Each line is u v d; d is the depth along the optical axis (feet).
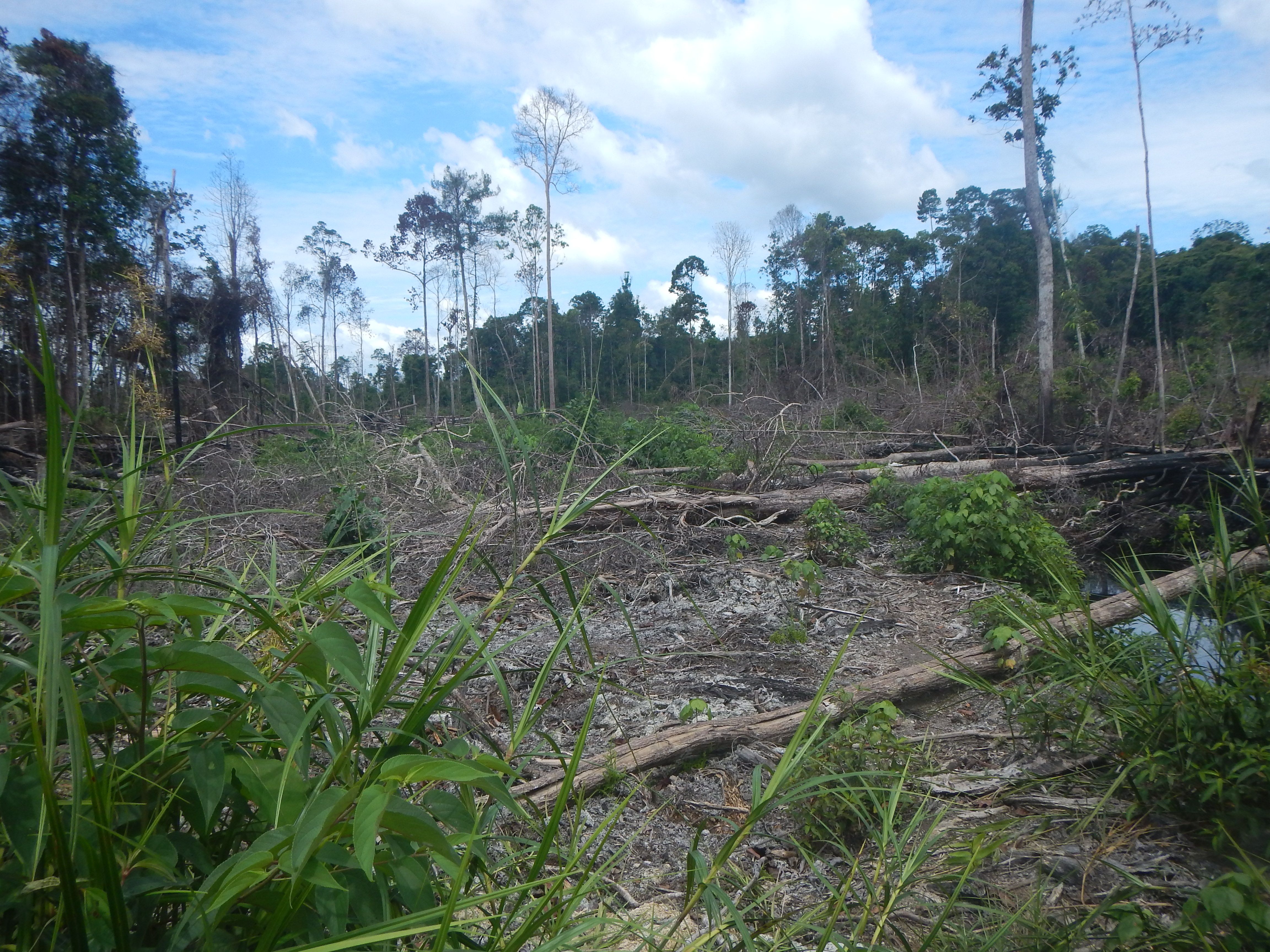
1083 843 9.96
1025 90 59.82
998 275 140.97
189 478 25.16
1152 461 34.55
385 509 26.18
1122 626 16.52
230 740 5.04
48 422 3.89
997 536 23.73
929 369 102.89
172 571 6.07
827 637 18.60
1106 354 72.18
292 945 4.31
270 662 6.20
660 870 9.59
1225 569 12.14
